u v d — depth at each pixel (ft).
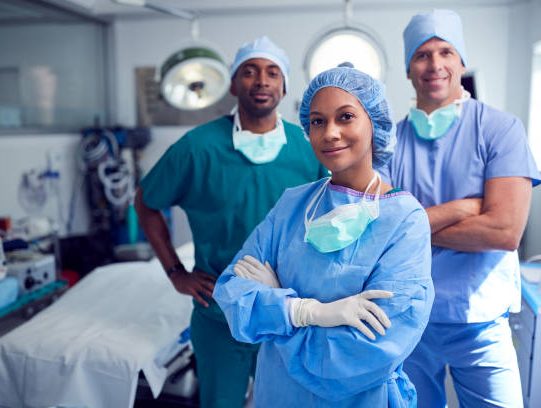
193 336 5.97
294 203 3.99
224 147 5.67
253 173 5.66
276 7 11.70
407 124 5.29
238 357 5.72
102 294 7.55
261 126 5.75
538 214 9.86
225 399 5.80
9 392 6.06
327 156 3.45
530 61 10.90
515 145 4.70
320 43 5.40
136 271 8.34
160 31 13.02
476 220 4.59
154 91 13.23
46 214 11.86
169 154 5.74
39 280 8.10
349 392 3.43
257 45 5.56
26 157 11.27
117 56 13.35
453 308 4.80
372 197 3.57
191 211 5.94
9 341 6.13
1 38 10.77
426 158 5.09
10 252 8.19
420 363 5.09
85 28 13.11
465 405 5.08
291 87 12.41
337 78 3.42
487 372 4.83
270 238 4.01
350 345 3.20
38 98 11.78
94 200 12.57
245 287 3.62
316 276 3.60
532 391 6.06
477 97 9.57
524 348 6.29
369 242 3.47
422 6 11.57
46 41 11.97
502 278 4.87
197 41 6.37
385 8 11.76
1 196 10.62
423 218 3.49
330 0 11.21
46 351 5.96
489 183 4.71
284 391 3.75
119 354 5.83
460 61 5.07
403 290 3.23
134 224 12.36
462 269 4.85
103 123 13.73
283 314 3.40
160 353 6.17
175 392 7.30
